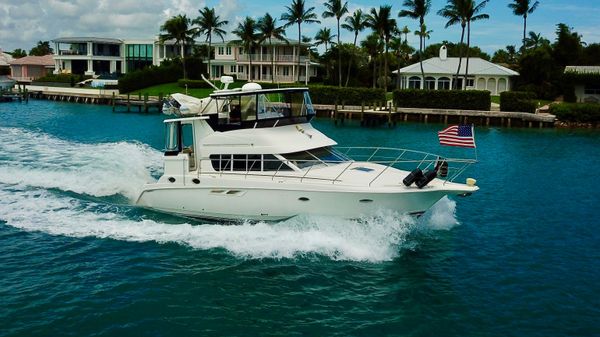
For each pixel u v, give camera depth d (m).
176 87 84.31
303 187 14.75
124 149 29.33
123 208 17.80
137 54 108.25
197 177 16.19
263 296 12.16
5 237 15.29
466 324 11.21
